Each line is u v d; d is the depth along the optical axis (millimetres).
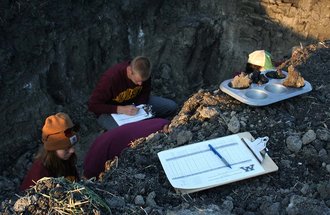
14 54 7113
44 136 3883
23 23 7312
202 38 9469
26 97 7242
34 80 7363
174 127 4383
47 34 7559
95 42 8406
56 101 7816
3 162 6902
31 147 7176
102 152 4355
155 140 4273
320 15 8406
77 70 8156
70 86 8039
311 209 3363
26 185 3932
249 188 3646
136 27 9062
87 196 3180
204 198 3549
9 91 7016
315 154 3914
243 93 4457
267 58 5254
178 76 9461
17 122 7098
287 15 8672
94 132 7746
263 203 3471
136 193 3562
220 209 3393
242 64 9266
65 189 3199
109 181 3734
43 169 3916
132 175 3799
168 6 9477
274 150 3998
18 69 7156
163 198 3527
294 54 5992
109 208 3223
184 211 3338
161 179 3779
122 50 8945
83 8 8180
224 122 4281
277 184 3705
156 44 9398
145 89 5715
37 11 7496
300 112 4449
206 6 9445
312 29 8523
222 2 9258
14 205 3164
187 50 9391
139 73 5191
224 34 9398
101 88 5453
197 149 3859
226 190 3633
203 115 4371
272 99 4340
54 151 3883
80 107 8000
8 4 7195
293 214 3363
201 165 3719
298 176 3781
